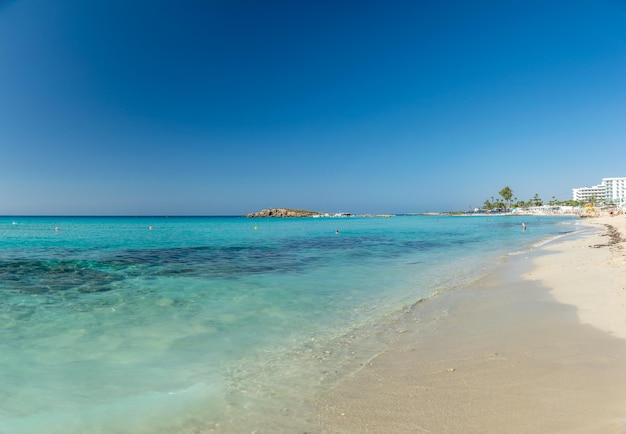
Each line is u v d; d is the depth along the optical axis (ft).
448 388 18.12
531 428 14.01
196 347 25.30
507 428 14.21
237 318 32.19
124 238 143.23
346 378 20.24
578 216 501.15
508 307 33.99
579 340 23.25
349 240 132.16
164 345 25.63
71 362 22.65
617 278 41.81
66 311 34.17
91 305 36.47
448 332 27.76
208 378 20.53
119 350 24.64
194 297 40.06
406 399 17.37
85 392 18.88
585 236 130.93
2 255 80.33
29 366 22.00
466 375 19.45
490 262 68.90
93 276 53.47
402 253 87.04
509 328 27.32
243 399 18.11
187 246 106.32
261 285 46.93
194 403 17.80
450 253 86.28
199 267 62.90
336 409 16.87
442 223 336.08
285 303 37.58
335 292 42.98
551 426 13.99
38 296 40.32
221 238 144.25
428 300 38.96
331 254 84.79
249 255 82.64
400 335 27.61
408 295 41.47
